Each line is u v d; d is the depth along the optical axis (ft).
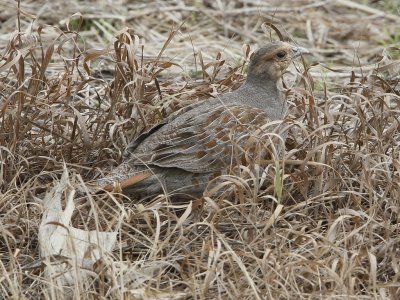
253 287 28.94
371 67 48.55
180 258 32.01
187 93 39.88
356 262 31.14
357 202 34.94
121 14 56.95
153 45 53.36
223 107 36.70
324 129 38.04
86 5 57.41
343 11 60.13
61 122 39.17
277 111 38.27
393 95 38.17
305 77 39.47
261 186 36.58
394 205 35.06
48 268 29.63
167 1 59.00
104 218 32.53
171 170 35.91
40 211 34.19
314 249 31.91
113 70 48.14
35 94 38.88
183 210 36.35
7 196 34.50
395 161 34.91
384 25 58.29
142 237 33.91
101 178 35.99
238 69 45.96
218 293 29.96
